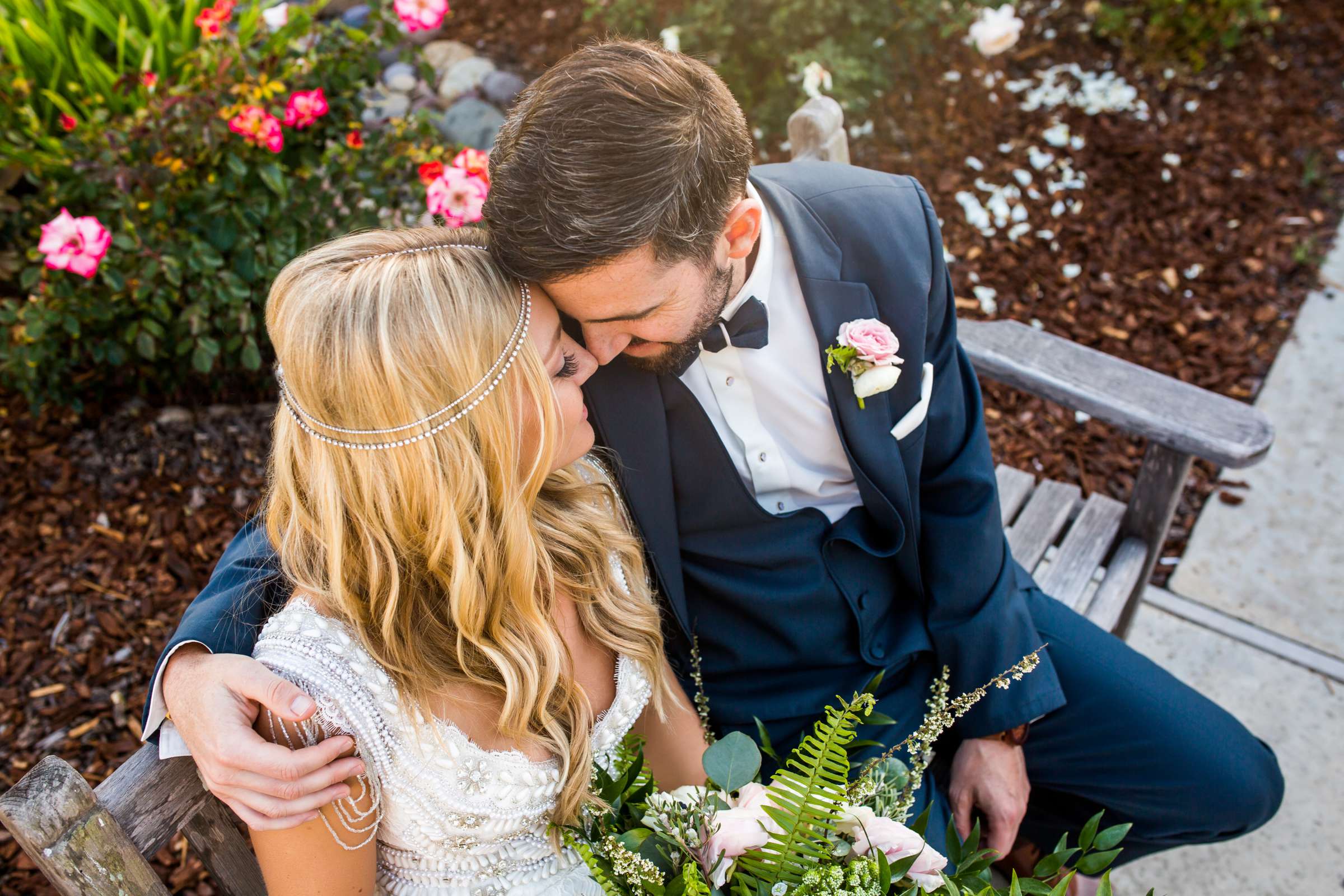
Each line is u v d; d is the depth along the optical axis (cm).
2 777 212
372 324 105
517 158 109
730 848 111
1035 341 206
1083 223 356
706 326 130
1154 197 363
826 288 143
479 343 108
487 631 121
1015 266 343
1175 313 330
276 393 286
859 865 106
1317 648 252
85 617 239
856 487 162
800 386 150
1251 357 318
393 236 112
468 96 386
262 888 135
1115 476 290
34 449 269
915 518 159
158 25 262
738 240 129
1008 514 220
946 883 108
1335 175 369
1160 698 173
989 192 364
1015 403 310
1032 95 398
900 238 148
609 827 119
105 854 108
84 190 239
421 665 117
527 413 116
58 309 241
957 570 163
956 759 173
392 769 114
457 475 111
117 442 271
